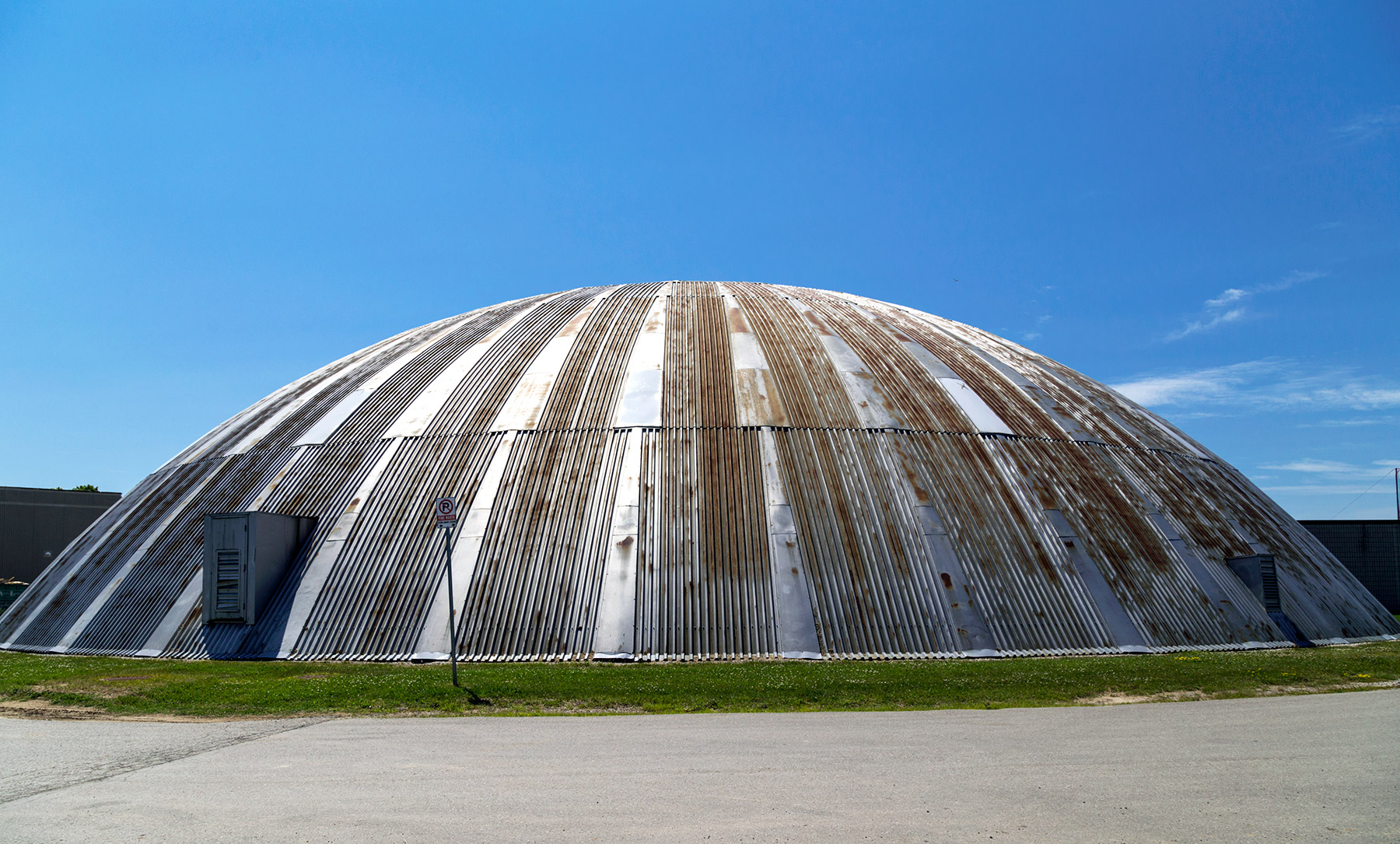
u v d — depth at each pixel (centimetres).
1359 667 1686
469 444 2130
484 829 728
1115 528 2105
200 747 1073
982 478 2100
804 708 1347
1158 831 724
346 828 731
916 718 1256
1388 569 4047
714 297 2850
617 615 1780
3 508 5472
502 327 2681
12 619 2308
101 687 1482
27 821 760
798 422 2133
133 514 2412
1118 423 2552
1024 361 2822
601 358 2388
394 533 1969
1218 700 1419
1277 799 820
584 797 827
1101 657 1805
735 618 1780
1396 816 766
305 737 1133
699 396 2203
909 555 1900
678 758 993
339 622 1848
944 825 738
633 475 1995
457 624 1797
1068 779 893
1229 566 2170
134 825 745
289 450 2297
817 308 2822
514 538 1911
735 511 1928
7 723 1263
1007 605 1867
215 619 1912
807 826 734
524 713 1304
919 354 2561
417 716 1288
